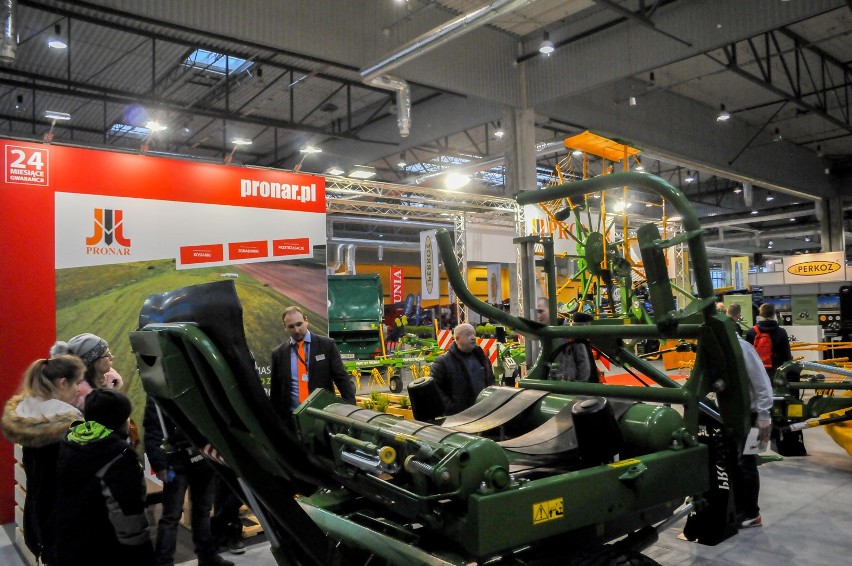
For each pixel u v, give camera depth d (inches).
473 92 474.9
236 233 284.4
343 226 1122.0
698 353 102.1
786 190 808.3
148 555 107.4
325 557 79.9
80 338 151.3
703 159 669.9
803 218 1280.8
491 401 120.6
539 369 126.7
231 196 283.4
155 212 260.7
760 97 657.6
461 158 791.1
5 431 126.3
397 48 378.9
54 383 129.6
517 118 510.0
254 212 290.4
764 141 764.0
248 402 70.3
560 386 117.6
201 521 154.0
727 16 409.7
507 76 500.7
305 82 592.1
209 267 275.3
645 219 810.2
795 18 382.3
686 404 100.1
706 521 110.3
